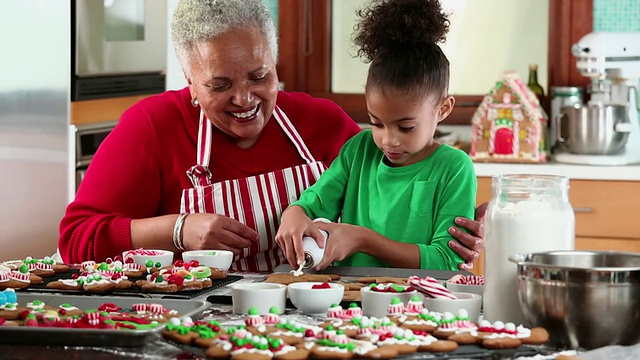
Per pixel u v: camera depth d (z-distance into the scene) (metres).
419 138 1.87
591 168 3.41
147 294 1.58
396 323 1.32
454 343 1.21
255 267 2.14
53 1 2.88
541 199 1.39
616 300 1.21
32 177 2.86
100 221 2.03
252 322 1.32
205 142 2.13
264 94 2.03
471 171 1.92
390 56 1.86
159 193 2.15
